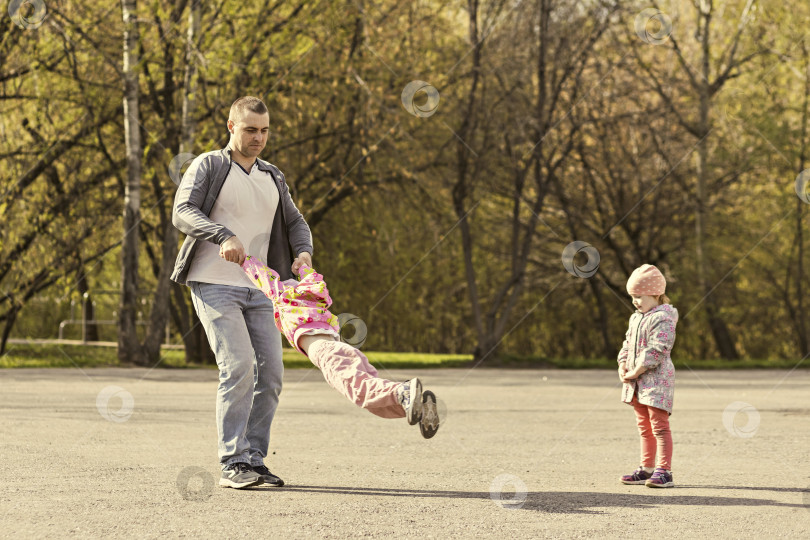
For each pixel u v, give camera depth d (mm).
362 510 5934
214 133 24172
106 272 34938
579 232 33531
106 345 31719
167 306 24500
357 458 8359
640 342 7535
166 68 25156
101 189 26781
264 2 25422
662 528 5547
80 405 12727
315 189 28266
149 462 7855
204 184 6844
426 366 27406
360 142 26891
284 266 7164
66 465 7629
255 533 5238
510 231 34719
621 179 31578
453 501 6293
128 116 23797
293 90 24609
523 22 28344
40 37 24141
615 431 10758
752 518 5875
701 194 32781
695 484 7234
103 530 5289
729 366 28984
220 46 24484
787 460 8562
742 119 32844
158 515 5715
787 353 39344
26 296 26984
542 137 28484
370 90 25750
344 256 31328
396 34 26828
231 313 6883
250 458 6961
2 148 25656
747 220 35156
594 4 28656
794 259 35281
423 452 8820
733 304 36438
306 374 21609
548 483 7184
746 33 33219
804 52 32344
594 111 30266
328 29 25359
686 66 31938
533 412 13086
